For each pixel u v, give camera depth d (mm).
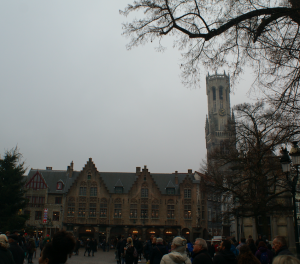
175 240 8234
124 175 80938
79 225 73062
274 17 10352
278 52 10508
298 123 11516
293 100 10758
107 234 72812
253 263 7055
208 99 166875
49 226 72312
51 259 4922
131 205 75125
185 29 11508
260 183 32062
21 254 11398
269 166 31219
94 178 76188
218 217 41156
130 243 18641
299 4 10203
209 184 40656
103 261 33219
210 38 11383
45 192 74000
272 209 33750
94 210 74500
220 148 41312
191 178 79938
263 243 12742
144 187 76312
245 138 33719
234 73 11242
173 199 75812
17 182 48938
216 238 35125
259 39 10773
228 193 37656
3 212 45812
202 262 7824
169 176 81438
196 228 73938
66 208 74000
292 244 41656
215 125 160500
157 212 75062
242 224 46094
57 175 78812
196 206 75312
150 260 12352
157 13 11445
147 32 11594
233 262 8398
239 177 36812
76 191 75188
